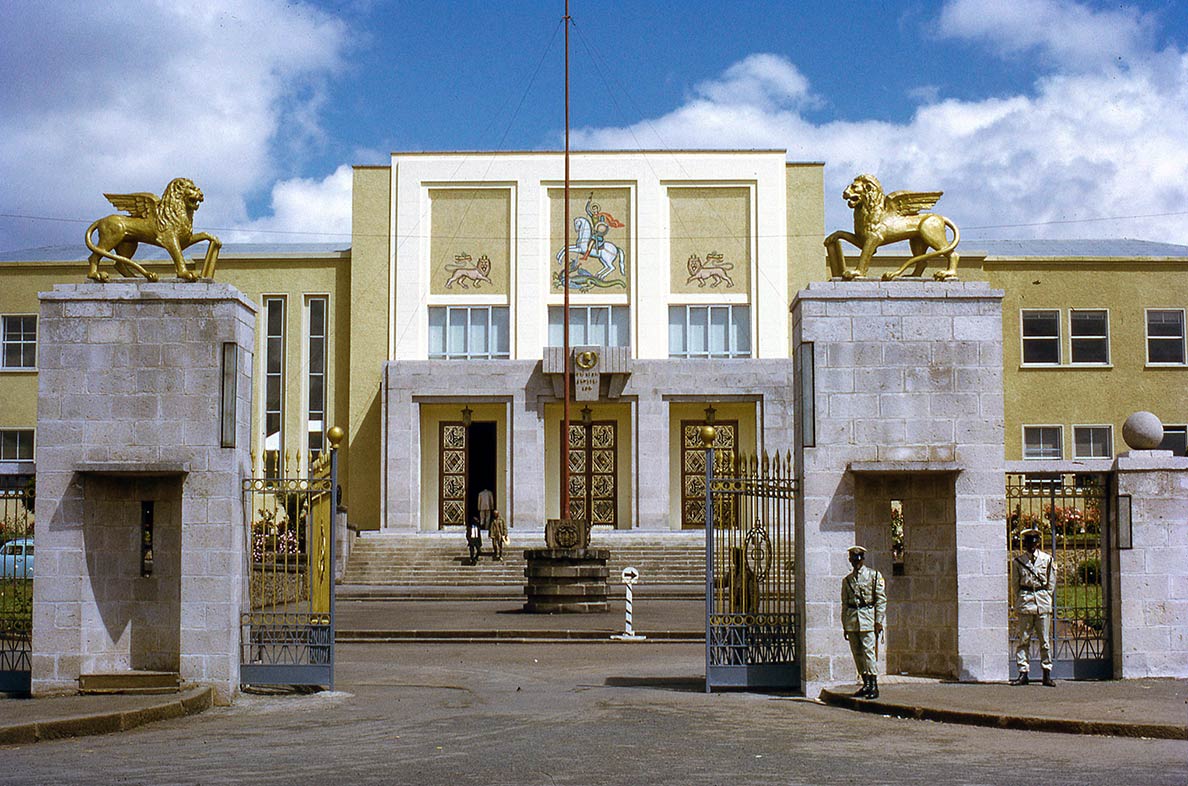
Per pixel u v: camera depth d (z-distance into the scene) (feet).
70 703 49.32
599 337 160.66
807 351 54.70
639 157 161.79
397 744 42.01
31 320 162.61
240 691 54.85
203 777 36.19
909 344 54.80
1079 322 161.27
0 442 161.48
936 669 55.16
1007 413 159.63
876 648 50.75
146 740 43.39
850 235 57.16
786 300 160.35
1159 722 43.27
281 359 163.02
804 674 54.19
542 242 161.38
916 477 55.57
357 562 139.23
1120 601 55.26
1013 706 47.24
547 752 40.27
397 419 152.56
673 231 161.99
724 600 59.41
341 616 96.99
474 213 162.09
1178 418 159.94
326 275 163.73
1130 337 160.76
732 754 39.86
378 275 161.79
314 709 51.34
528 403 152.76
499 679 62.80
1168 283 161.38
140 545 54.80
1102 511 56.54
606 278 160.97
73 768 37.78
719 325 160.97
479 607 106.63
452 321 161.17
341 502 150.30
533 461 152.05
